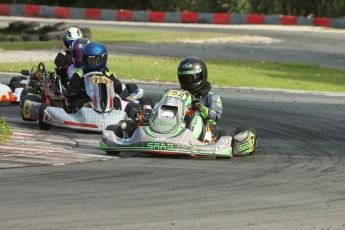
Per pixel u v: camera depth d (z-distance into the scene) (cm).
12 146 2748
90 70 3369
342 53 8825
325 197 2052
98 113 3206
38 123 3494
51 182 2119
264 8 13812
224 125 3644
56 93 3488
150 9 14188
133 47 8344
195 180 2223
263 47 9062
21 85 4231
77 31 3859
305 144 3150
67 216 1739
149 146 2580
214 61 7200
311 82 6103
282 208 1900
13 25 10244
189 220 1741
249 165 2558
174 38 9581
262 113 4091
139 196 1970
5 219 1697
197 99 2748
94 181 2153
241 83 5650
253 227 1703
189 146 2583
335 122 3847
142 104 3597
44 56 6812
